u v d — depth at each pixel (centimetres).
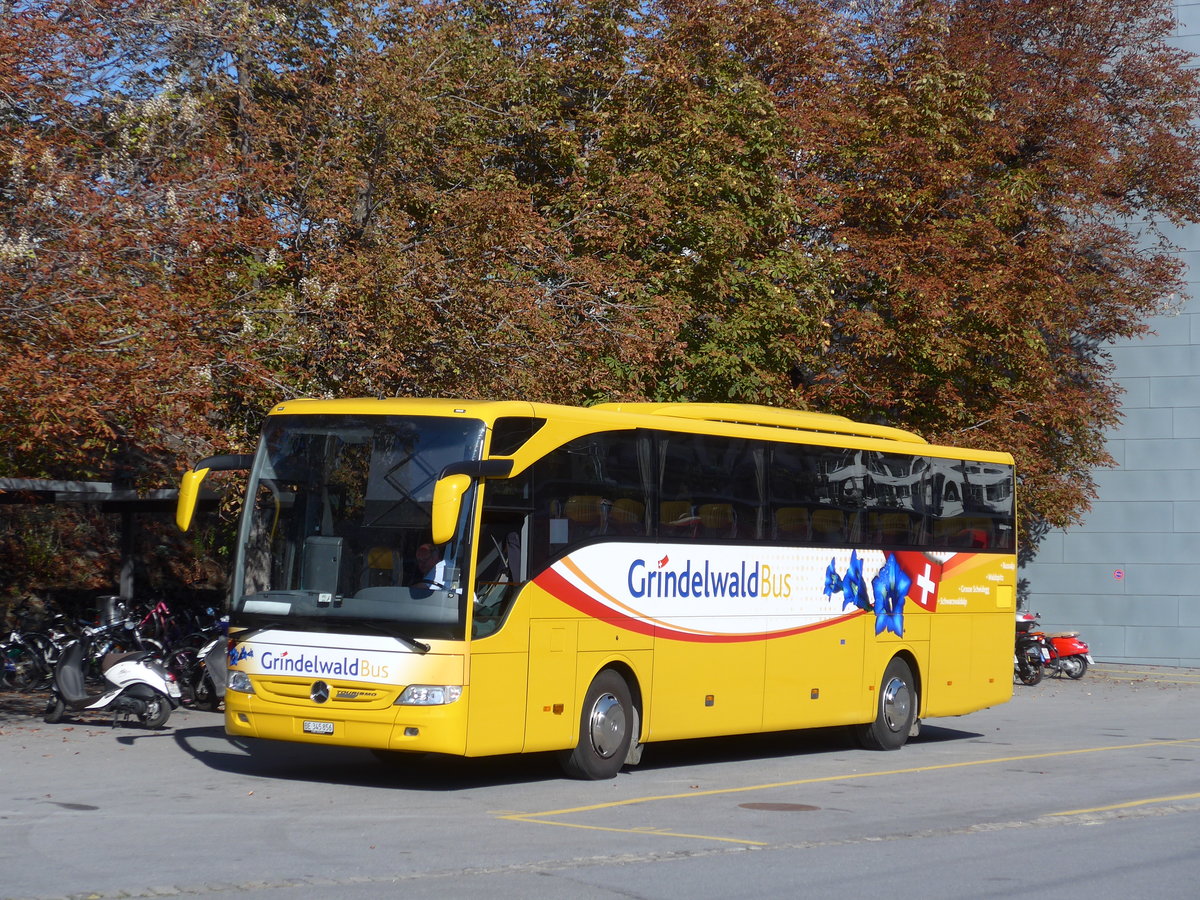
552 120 2469
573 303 2028
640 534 1414
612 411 1529
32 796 1180
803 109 2756
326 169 1942
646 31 2542
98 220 1538
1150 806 1268
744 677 1538
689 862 940
